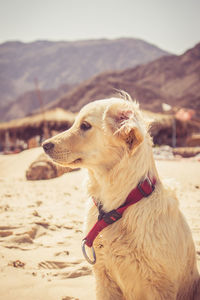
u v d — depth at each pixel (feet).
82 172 47.83
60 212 23.50
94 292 12.04
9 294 11.43
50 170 44.21
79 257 15.05
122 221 9.62
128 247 9.45
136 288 9.64
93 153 10.16
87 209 10.74
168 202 9.80
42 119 139.03
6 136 153.58
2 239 16.65
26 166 53.21
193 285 10.87
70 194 32.50
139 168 9.73
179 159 67.46
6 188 36.47
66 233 18.42
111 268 9.86
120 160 9.85
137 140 9.15
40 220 19.94
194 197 30.27
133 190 9.64
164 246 9.25
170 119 146.00
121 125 9.80
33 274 13.15
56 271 13.61
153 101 579.89
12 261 14.07
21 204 26.27
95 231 9.67
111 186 9.91
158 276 9.34
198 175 43.32
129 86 625.41
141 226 9.35
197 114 412.77
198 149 81.10
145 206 9.51
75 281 12.89
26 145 147.02
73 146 10.37
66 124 138.72
